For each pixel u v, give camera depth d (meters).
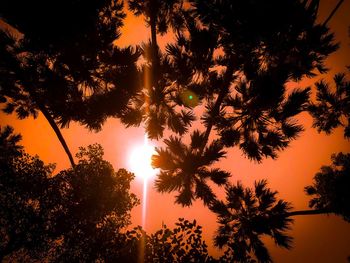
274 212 4.82
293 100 3.45
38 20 3.09
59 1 3.04
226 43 3.18
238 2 2.53
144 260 3.79
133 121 3.91
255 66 3.51
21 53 3.64
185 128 3.97
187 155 3.79
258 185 5.05
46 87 3.64
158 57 3.51
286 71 3.33
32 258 3.97
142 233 4.02
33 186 3.98
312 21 2.78
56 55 3.58
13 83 4.02
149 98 3.80
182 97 3.73
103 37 3.43
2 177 3.87
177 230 3.95
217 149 3.75
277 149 3.90
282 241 4.57
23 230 3.82
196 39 3.29
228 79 3.76
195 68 3.63
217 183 4.01
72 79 3.77
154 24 4.05
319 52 3.39
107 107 3.69
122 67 3.56
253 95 3.47
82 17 3.18
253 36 2.77
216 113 3.83
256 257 4.64
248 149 3.96
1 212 3.76
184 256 3.78
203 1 2.68
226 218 4.96
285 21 2.63
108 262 3.90
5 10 3.02
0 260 3.72
